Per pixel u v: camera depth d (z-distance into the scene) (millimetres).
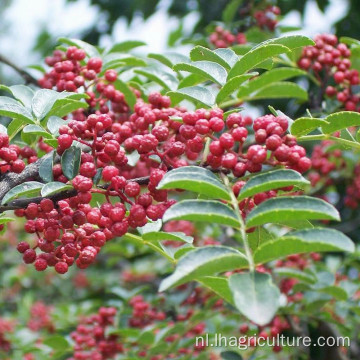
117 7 1209
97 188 388
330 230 311
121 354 670
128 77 558
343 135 428
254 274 303
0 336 849
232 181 367
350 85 580
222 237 764
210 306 640
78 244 381
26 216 385
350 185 792
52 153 408
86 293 1146
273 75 522
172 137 431
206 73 424
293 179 336
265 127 367
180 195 780
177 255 397
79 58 498
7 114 408
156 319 709
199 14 1127
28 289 1307
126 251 771
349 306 624
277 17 879
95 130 386
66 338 687
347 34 1091
